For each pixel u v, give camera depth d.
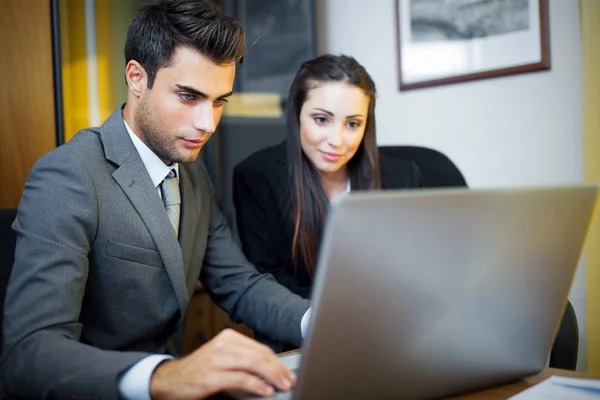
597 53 1.73
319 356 0.64
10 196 1.86
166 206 1.22
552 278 0.78
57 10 1.88
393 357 0.69
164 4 1.07
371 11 2.51
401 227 0.62
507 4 2.02
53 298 0.93
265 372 0.75
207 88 1.07
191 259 1.28
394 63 2.43
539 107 1.97
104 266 1.10
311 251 1.62
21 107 1.86
